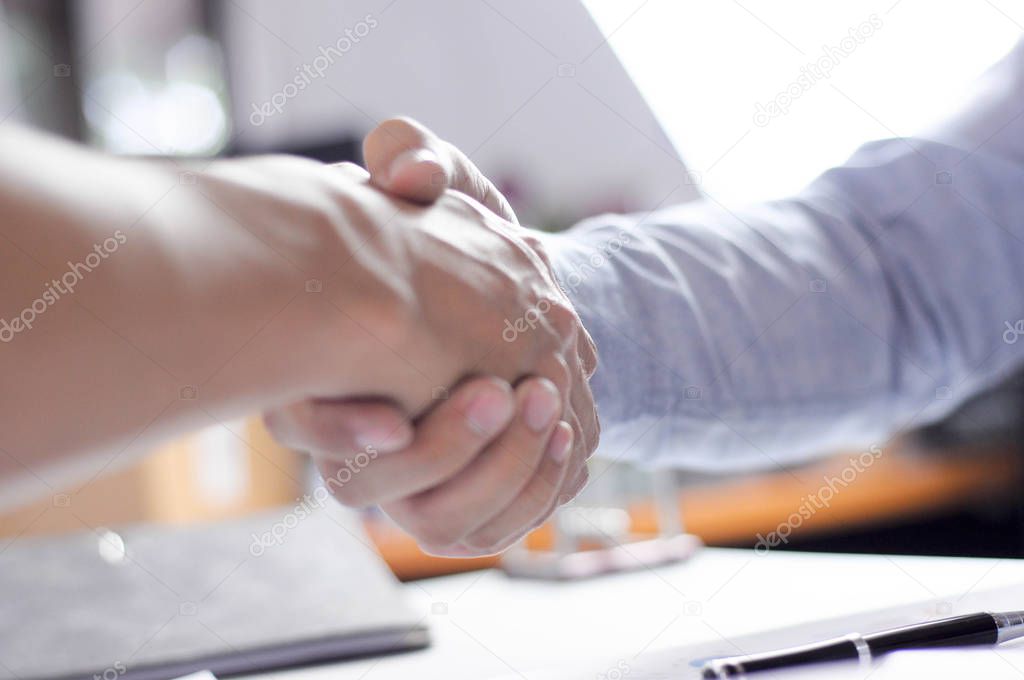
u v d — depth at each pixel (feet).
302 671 2.13
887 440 4.60
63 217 1.53
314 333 1.70
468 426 1.93
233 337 1.62
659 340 2.40
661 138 5.51
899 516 4.69
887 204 2.62
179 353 1.59
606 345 2.34
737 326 2.46
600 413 2.34
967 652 1.84
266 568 2.38
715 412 2.44
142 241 1.57
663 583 2.54
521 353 1.98
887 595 2.27
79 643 2.12
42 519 4.35
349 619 2.22
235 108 6.80
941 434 4.24
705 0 5.17
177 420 1.61
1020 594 2.18
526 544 2.81
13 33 6.43
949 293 2.58
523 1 5.98
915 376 2.60
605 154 5.67
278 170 1.76
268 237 1.67
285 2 6.82
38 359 1.52
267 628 2.19
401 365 1.84
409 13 6.41
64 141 1.59
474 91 6.34
